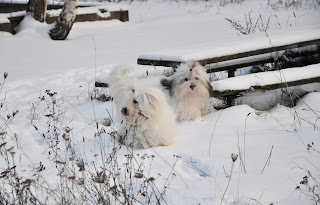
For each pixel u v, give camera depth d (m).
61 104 7.77
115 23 17.23
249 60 8.24
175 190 4.21
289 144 5.39
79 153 5.16
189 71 6.61
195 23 17.06
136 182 4.41
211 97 7.26
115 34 15.14
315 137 5.51
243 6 20.17
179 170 4.75
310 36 7.86
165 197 4.09
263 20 16.70
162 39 14.15
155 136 5.56
